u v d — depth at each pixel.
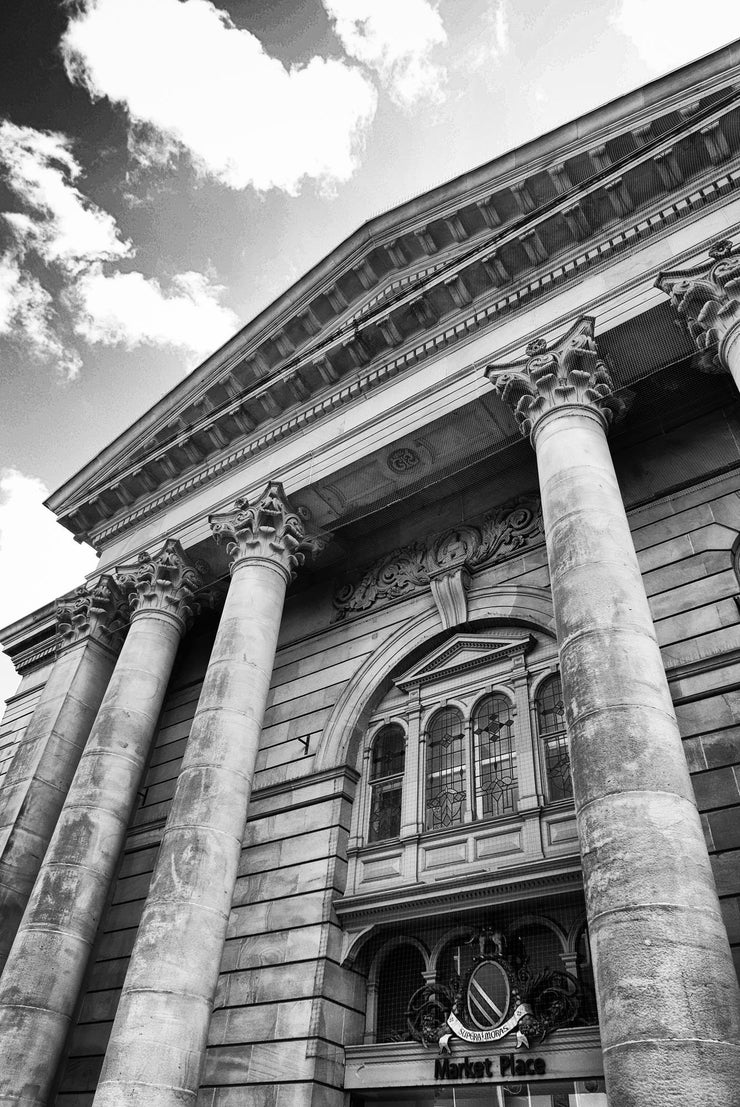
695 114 14.11
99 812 15.96
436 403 15.87
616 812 8.52
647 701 9.42
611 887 8.08
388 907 13.85
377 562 19.00
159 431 22.06
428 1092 12.20
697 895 7.88
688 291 12.79
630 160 14.50
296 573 18.22
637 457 15.50
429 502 18.69
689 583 13.44
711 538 13.72
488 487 17.94
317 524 18.19
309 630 19.06
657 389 14.80
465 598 16.55
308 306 20.36
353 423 17.61
